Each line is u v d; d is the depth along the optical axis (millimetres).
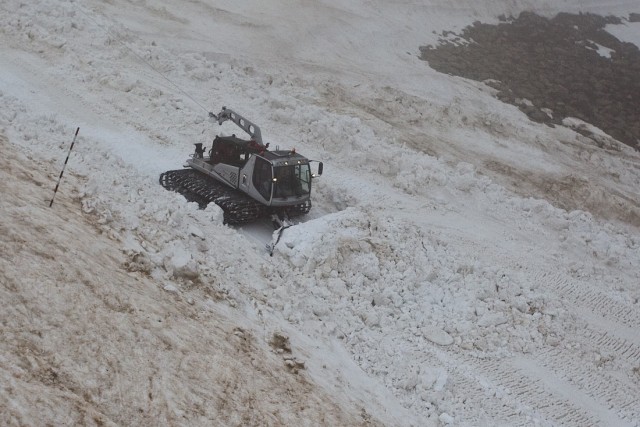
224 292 21375
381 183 38812
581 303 31219
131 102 39156
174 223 23719
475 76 67250
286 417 16578
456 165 46438
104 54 43625
